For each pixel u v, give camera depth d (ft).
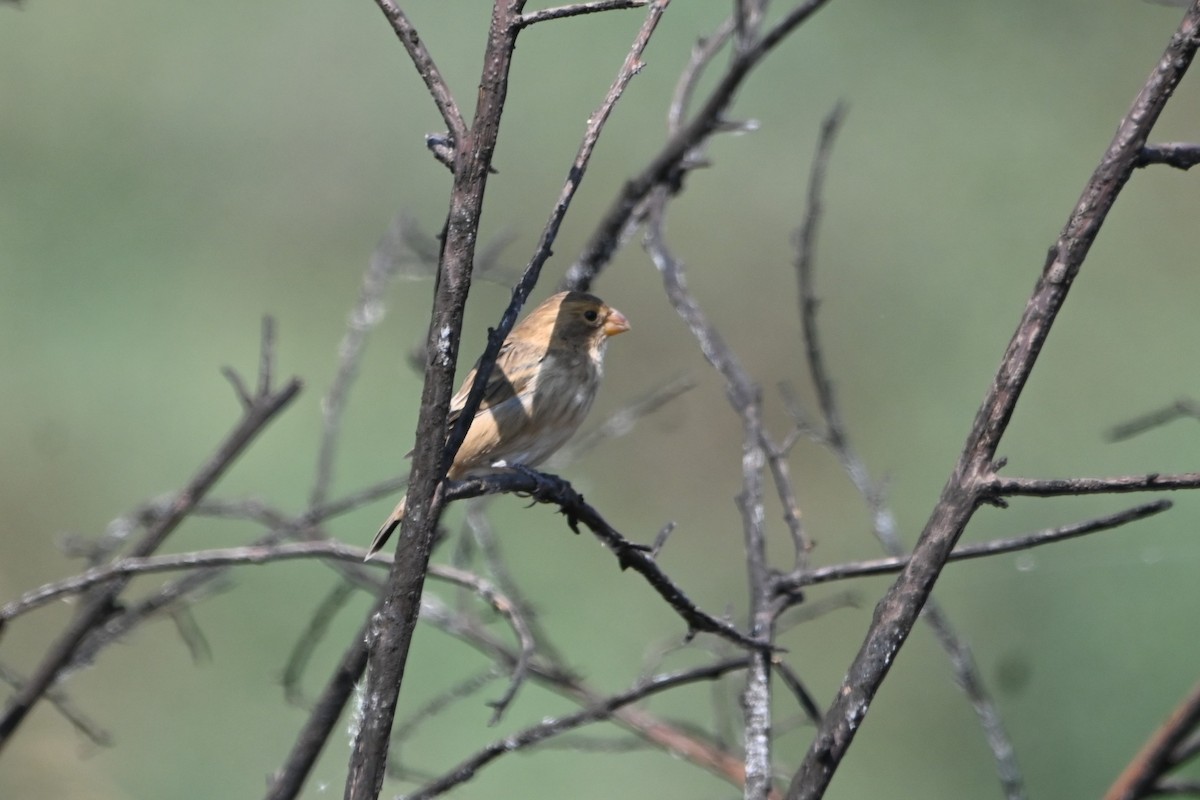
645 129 50.37
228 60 51.70
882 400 47.21
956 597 37.14
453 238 12.13
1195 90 50.03
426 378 12.17
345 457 42.91
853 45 52.21
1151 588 35.76
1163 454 42.91
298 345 46.42
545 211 49.85
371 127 50.90
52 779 34.14
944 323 48.62
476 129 12.16
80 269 47.91
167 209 49.29
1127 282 47.85
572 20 51.03
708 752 21.38
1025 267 48.70
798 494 45.44
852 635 40.29
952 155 51.06
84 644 20.89
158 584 37.93
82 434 44.24
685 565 43.80
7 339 46.09
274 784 18.98
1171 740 18.95
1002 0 53.06
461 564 23.41
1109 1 52.75
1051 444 44.01
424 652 35.55
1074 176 49.16
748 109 51.78
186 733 35.76
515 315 12.92
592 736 34.04
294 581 38.65
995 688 35.19
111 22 51.98
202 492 20.15
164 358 46.32
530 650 17.10
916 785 35.58
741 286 49.21
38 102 50.52
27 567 41.98
